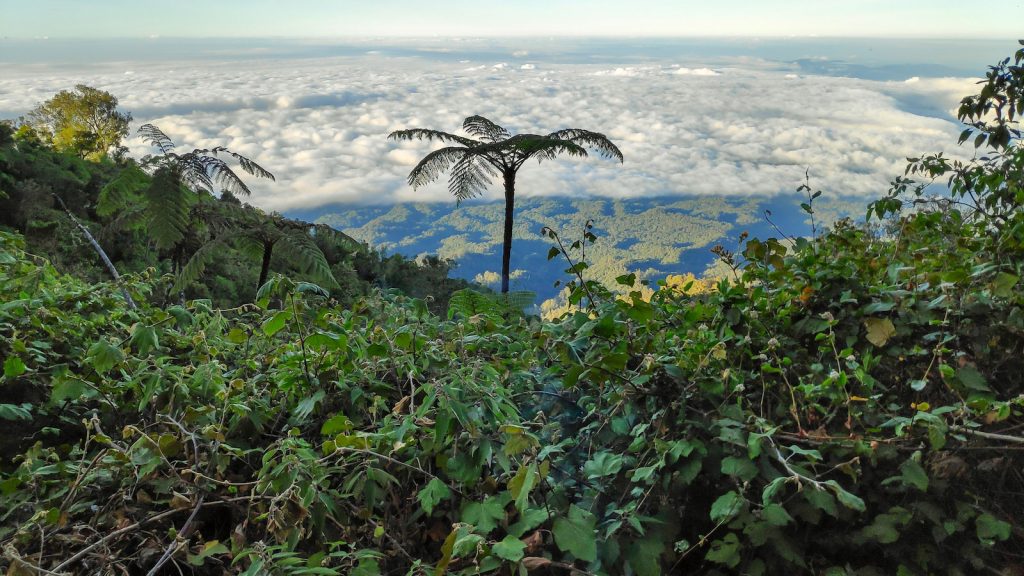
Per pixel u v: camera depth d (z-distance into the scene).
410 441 1.34
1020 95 2.50
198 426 1.52
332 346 1.59
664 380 1.56
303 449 1.30
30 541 1.27
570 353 1.55
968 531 1.40
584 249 1.81
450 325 2.11
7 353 1.87
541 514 1.22
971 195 2.59
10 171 19.08
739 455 1.38
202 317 2.27
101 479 1.42
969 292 1.68
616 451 1.55
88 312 2.37
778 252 1.88
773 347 1.58
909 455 1.45
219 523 1.41
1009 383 1.64
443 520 1.41
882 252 2.39
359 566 1.12
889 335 1.63
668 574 1.37
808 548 1.42
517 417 1.52
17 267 2.46
